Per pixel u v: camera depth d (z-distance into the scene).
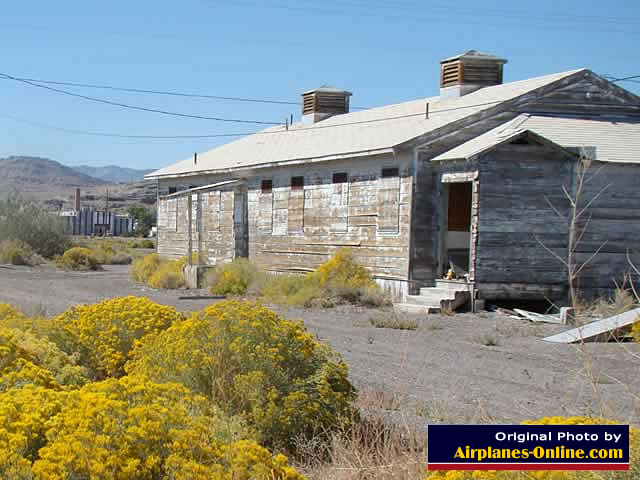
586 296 19.95
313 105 34.47
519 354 13.35
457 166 20.61
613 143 20.84
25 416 5.04
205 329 7.59
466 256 24.02
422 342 14.68
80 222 93.38
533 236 19.86
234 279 24.67
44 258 41.09
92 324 9.40
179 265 28.94
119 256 45.22
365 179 23.42
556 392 10.04
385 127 25.58
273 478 5.09
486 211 19.69
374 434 7.20
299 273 26.45
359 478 6.15
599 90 22.98
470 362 12.44
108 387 5.59
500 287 19.72
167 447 5.03
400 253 21.75
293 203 26.94
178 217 35.50
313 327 16.62
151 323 9.40
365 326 17.03
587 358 6.07
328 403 7.29
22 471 4.49
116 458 4.74
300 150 27.41
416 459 6.14
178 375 7.36
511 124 21.31
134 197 181.38
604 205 20.06
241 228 30.12
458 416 8.30
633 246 20.25
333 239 24.81
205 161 34.34
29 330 9.03
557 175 19.95
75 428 4.86
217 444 5.35
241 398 7.18
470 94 26.12
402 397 9.38
